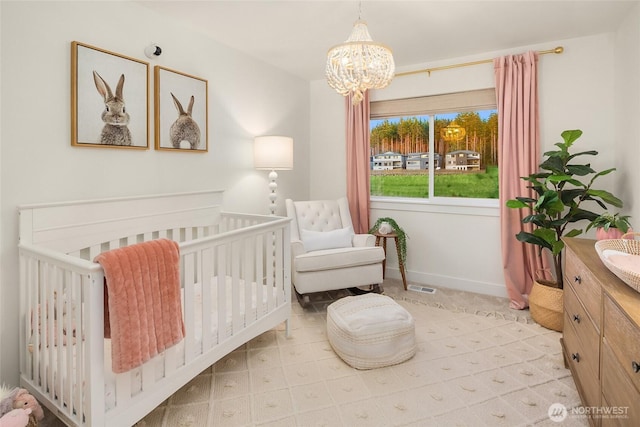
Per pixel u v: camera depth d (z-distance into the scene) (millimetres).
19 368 1762
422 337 2490
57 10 1881
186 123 2633
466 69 3330
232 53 3059
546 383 1931
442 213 3562
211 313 1938
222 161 3000
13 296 1742
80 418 1351
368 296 2535
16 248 1742
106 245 2129
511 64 3014
